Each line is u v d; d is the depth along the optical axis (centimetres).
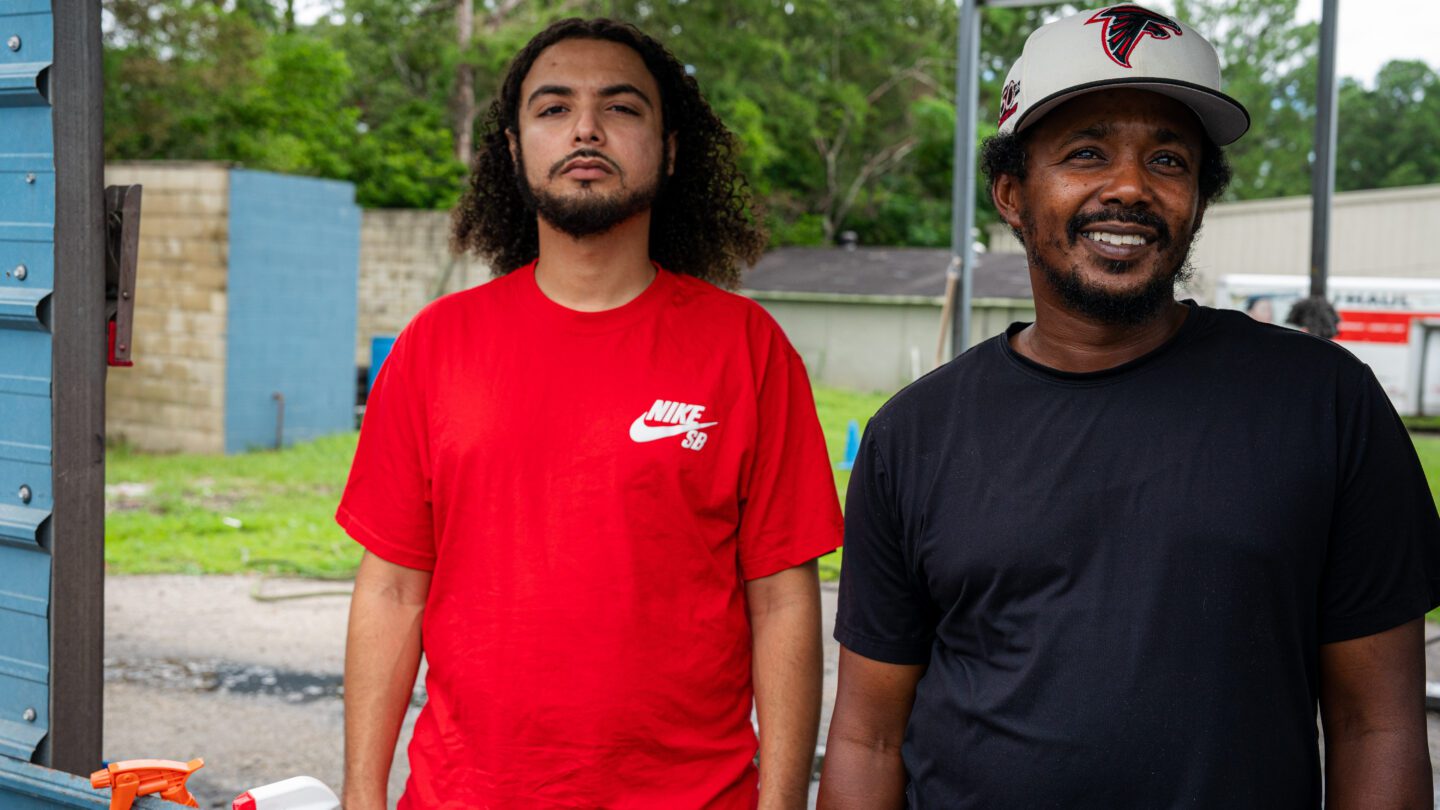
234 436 1326
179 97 2105
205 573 777
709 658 203
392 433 213
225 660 593
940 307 2498
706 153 248
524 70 219
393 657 212
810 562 213
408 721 496
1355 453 162
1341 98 5072
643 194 209
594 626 196
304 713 519
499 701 197
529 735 196
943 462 179
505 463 201
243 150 2200
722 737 205
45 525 201
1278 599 160
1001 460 175
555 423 203
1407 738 161
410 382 213
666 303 212
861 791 192
